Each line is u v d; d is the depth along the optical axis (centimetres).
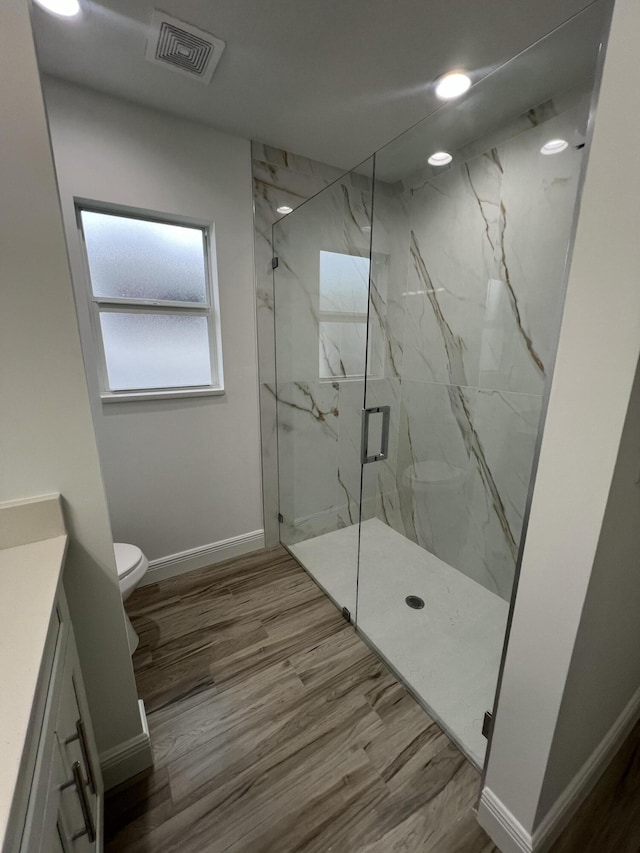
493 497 195
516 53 131
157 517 209
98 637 103
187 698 144
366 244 221
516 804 96
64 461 89
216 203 189
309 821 107
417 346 230
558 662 81
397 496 256
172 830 105
